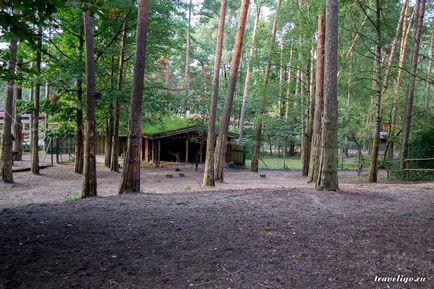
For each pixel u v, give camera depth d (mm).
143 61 8977
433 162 17047
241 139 29453
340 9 14906
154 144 27719
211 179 14055
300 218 5500
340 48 16734
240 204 6578
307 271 3531
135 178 9000
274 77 31000
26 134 36156
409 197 8023
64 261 3697
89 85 8859
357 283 3291
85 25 8711
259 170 25906
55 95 17531
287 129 26484
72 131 21922
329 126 8500
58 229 4867
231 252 4004
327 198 7301
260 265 3658
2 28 4430
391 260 3824
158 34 17641
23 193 12148
